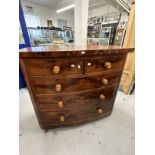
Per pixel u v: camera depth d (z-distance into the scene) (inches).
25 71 28.7
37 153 35.9
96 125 47.0
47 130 43.6
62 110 38.2
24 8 187.0
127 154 35.3
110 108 48.1
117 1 120.3
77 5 65.1
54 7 219.3
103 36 166.6
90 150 36.7
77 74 31.7
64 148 37.5
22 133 43.2
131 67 65.7
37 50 28.0
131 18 62.8
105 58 33.2
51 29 192.1
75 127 45.9
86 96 37.7
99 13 214.7
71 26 299.0
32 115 53.6
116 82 41.1
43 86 31.8
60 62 28.6
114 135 42.2
